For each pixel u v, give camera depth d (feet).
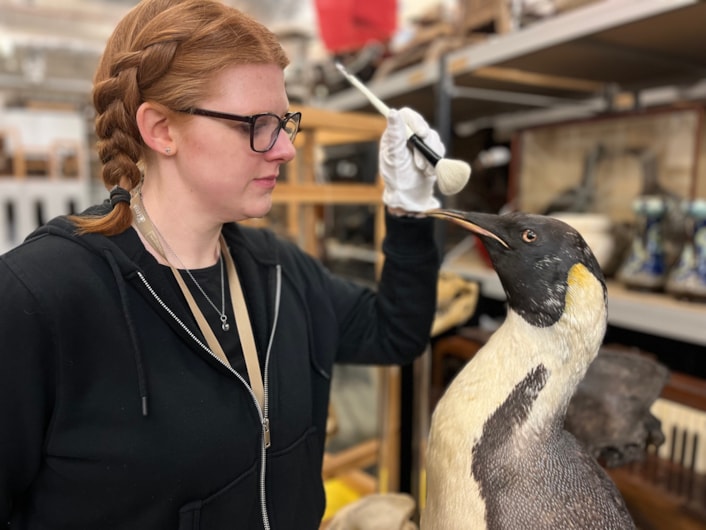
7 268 2.00
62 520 2.10
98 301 2.08
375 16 6.91
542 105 6.81
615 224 5.04
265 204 2.28
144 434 2.08
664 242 4.42
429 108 7.38
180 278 2.27
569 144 5.81
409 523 3.36
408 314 2.99
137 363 2.11
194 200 2.23
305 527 2.71
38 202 8.43
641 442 2.89
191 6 2.05
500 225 2.25
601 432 2.91
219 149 2.08
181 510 2.17
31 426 2.00
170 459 2.11
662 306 4.00
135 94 2.07
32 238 2.19
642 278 4.46
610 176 5.42
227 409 2.26
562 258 2.12
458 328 5.37
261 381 2.44
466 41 5.53
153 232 2.28
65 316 2.01
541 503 2.02
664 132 4.91
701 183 4.61
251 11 8.63
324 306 3.01
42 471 2.09
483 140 7.61
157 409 2.12
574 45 4.28
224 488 2.26
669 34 4.00
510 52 4.56
